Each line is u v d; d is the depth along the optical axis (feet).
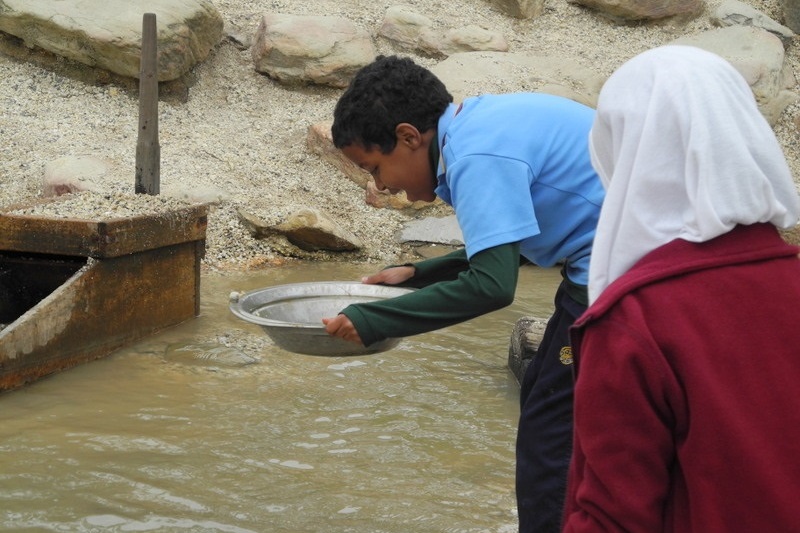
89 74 39.17
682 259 6.33
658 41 46.14
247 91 41.24
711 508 6.12
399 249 33.37
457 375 21.08
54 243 21.53
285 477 15.48
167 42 37.99
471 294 9.58
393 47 44.19
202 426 17.57
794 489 6.06
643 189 6.45
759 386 6.14
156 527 13.62
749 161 6.24
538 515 10.18
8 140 34.76
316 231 31.42
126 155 34.40
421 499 14.84
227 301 26.53
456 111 10.44
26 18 38.37
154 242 22.81
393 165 10.59
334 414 18.44
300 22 41.83
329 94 41.65
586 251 10.19
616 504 6.29
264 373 20.71
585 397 6.40
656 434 6.26
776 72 43.04
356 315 9.84
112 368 20.77
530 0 46.68
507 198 9.68
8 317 22.67
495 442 17.34
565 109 10.36
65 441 16.65
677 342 6.17
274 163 36.40
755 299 6.26
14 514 13.87
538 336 20.51
